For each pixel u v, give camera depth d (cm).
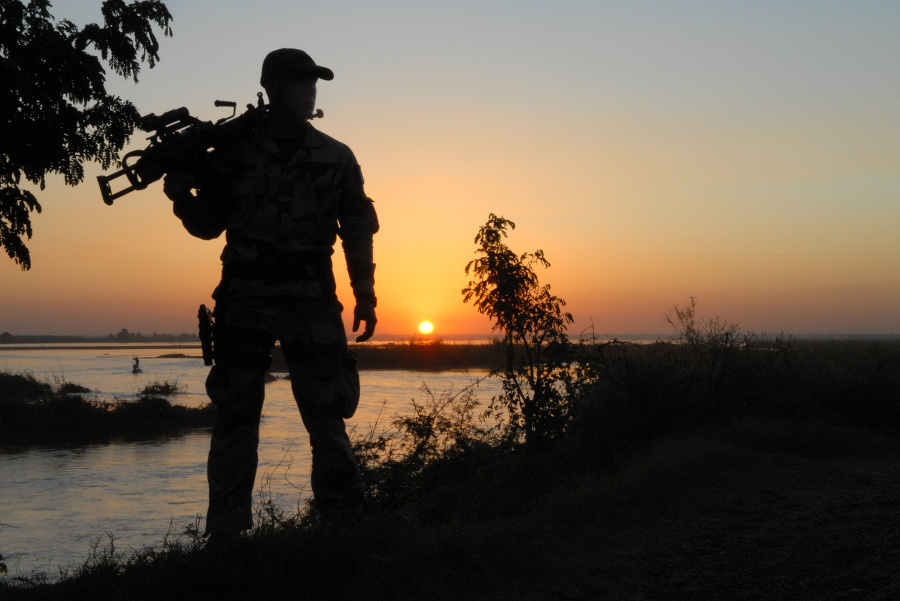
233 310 293
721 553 361
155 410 2688
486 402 1731
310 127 306
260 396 303
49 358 12569
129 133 1023
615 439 712
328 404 303
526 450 776
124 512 1216
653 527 413
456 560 316
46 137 966
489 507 591
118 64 1016
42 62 961
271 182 293
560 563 335
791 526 409
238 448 300
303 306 296
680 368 830
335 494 312
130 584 266
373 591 271
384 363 7000
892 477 539
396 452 798
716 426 748
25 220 997
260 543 284
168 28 1027
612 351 891
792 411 782
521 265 885
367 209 312
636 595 301
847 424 757
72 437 2322
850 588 302
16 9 949
